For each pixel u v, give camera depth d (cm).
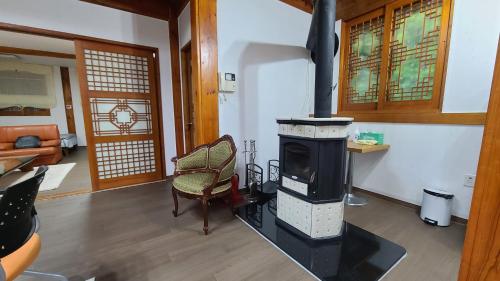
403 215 226
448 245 175
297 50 313
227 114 264
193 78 250
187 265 156
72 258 163
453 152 208
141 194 292
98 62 293
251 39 270
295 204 192
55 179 353
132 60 316
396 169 252
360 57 288
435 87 220
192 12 235
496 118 45
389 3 247
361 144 249
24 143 443
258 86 284
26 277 144
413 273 146
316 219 178
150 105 337
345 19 292
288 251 169
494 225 47
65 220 220
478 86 192
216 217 227
